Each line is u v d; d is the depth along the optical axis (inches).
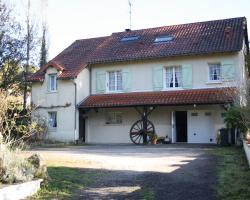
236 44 906.7
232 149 715.4
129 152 708.0
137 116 1004.6
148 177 425.4
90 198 340.5
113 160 570.6
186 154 645.9
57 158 590.6
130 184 392.2
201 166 491.8
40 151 752.3
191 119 946.1
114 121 1043.3
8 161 357.4
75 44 1233.4
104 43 1148.5
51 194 350.3
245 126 641.0
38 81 1093.8
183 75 960.9
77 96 1038.4
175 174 439.5
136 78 1018.1
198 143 922.1
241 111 605.3
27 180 356.2
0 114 483.5
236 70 908.6
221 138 820.6
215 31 1003.9
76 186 381.4
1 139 396.5
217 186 369.4
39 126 955.3
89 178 418.9
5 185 330.6
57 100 1062.4
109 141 1037.8
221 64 924.6
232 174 422.0
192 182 393.4
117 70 1050.1
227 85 909.2
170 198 336.2
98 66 1075.9
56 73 1071.0
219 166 485.1
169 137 957.8
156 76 991.6
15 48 1147.3
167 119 964.0
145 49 1024.2
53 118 1077.1
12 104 577.6
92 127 1063.6
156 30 1123.9
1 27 1112.8
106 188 375.9
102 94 1061.8
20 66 1175.6
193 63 954.7
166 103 908.6
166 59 983.6
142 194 352.2
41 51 1398.9
